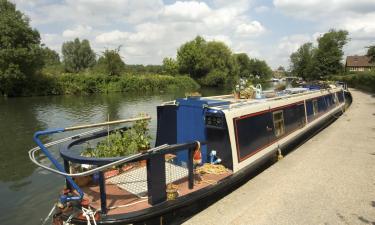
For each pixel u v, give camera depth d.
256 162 7.47
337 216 5.97
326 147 10.92
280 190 7.14
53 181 9.56
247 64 111.19
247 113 7.27
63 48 104.12
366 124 15.53
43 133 4.99
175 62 76.62
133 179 6.10
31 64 43.69
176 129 7.44
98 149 6.98
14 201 8.22
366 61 91.88
